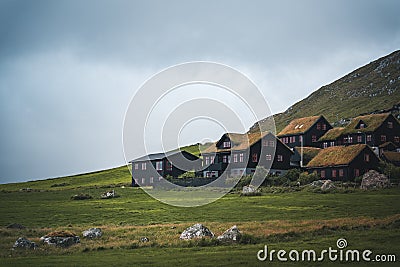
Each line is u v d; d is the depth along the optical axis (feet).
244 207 239.91
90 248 143.64
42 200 316.19
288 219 197.36
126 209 254.27
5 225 213.66
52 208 269.44
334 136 454.40
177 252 134.62
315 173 333.83
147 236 163.43
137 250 140.87
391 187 285.84
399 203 224.94
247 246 139.85
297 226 168.66
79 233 173.06
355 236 146.82
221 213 224.94
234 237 147.54
